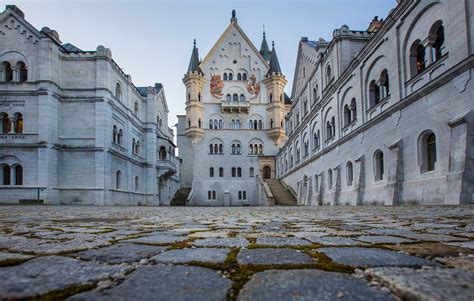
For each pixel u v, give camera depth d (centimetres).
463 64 1187
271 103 5566
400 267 198
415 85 1549
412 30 1591
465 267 196
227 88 5659
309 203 3278
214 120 5550
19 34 3047
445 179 1270
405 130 1602
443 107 1321
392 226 481
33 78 3009
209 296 150
